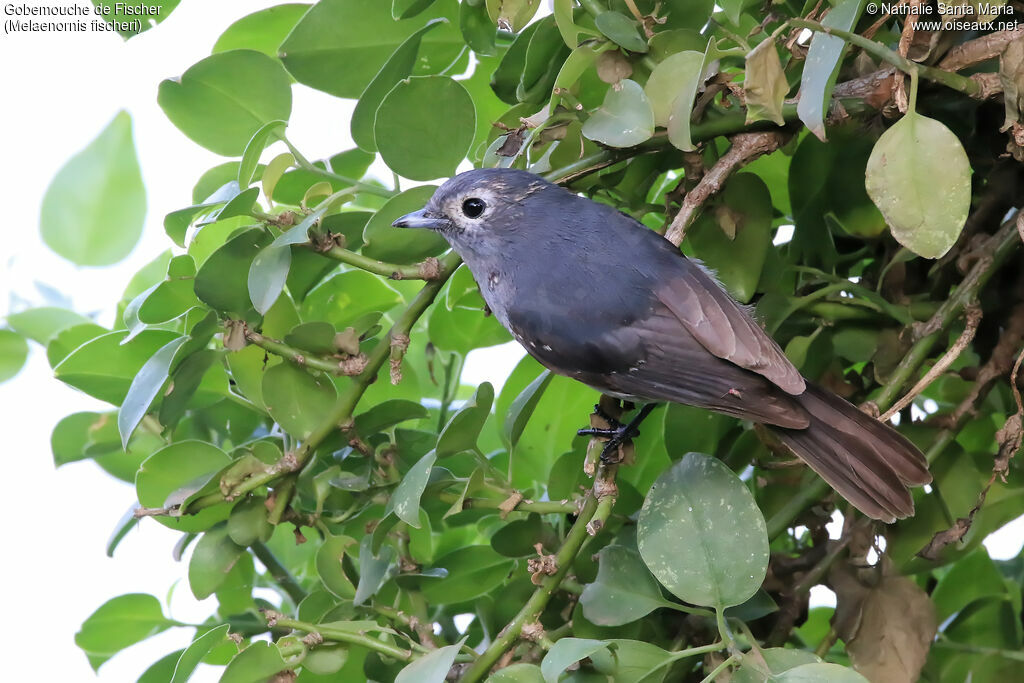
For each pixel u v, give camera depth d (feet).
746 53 21.72
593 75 23.76
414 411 24.09
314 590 25.29
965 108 24.36
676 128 21.39
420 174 23.61
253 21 26.07
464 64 25.90
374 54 24.93
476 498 22.41
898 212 19.60
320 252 23.21
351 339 23.40
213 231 26.40
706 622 22.31
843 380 25.61
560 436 26.13
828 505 24.39
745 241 24.20
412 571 23.75
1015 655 23.81
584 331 24.08
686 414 24.57
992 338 24.76
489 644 23.11
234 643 23.93
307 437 23.22
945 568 26.61
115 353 25.40
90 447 26.94
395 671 22.61
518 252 25.14
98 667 25.70
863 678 18.28
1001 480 23.61
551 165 24.27
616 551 21.71
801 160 24.93
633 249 24.52
